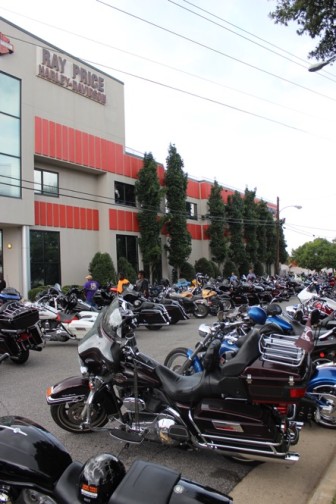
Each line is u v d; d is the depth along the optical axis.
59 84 22.81
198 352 5.07
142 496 2.32
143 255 28.08
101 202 25.92
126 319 4.51
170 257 30.33
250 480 4.13
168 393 4.21
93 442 4.88
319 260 77.44
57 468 2.80
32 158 20.84
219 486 4.01
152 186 27.58
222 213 36.88
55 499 2.65
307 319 7.38
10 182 19.77
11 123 20.00
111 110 26.38
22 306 8.58
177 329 13.64
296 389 3.77
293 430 4.25
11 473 2.74
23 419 3.21
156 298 15.65
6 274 20.73
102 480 2.50
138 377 4.41
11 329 8.20
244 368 3.91
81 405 5.00
